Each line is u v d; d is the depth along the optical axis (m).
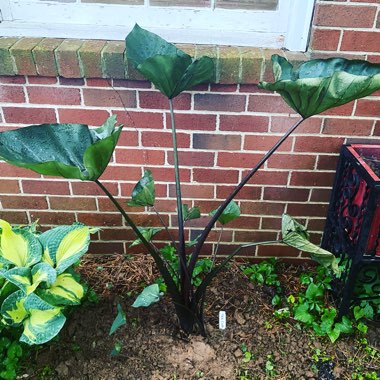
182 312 1.56
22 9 1.64
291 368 1.57
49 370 1.54
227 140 1.71
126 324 1.68
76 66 1.55
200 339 1.64
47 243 1.56
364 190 1.54
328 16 1.48
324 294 1.83
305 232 1.36
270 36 1.64
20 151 1.17
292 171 1.78
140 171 1.79
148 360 1.58
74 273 1.61
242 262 2.00
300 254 1.99
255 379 1.54
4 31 1.65
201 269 1.88
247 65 1.54
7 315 1.41
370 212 1.43
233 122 1.67
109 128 1.27
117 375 1.53
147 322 1.69
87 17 1.65
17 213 1.92
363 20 1.48
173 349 1.61
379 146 1.66
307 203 1.86
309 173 1.78
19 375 1.52
